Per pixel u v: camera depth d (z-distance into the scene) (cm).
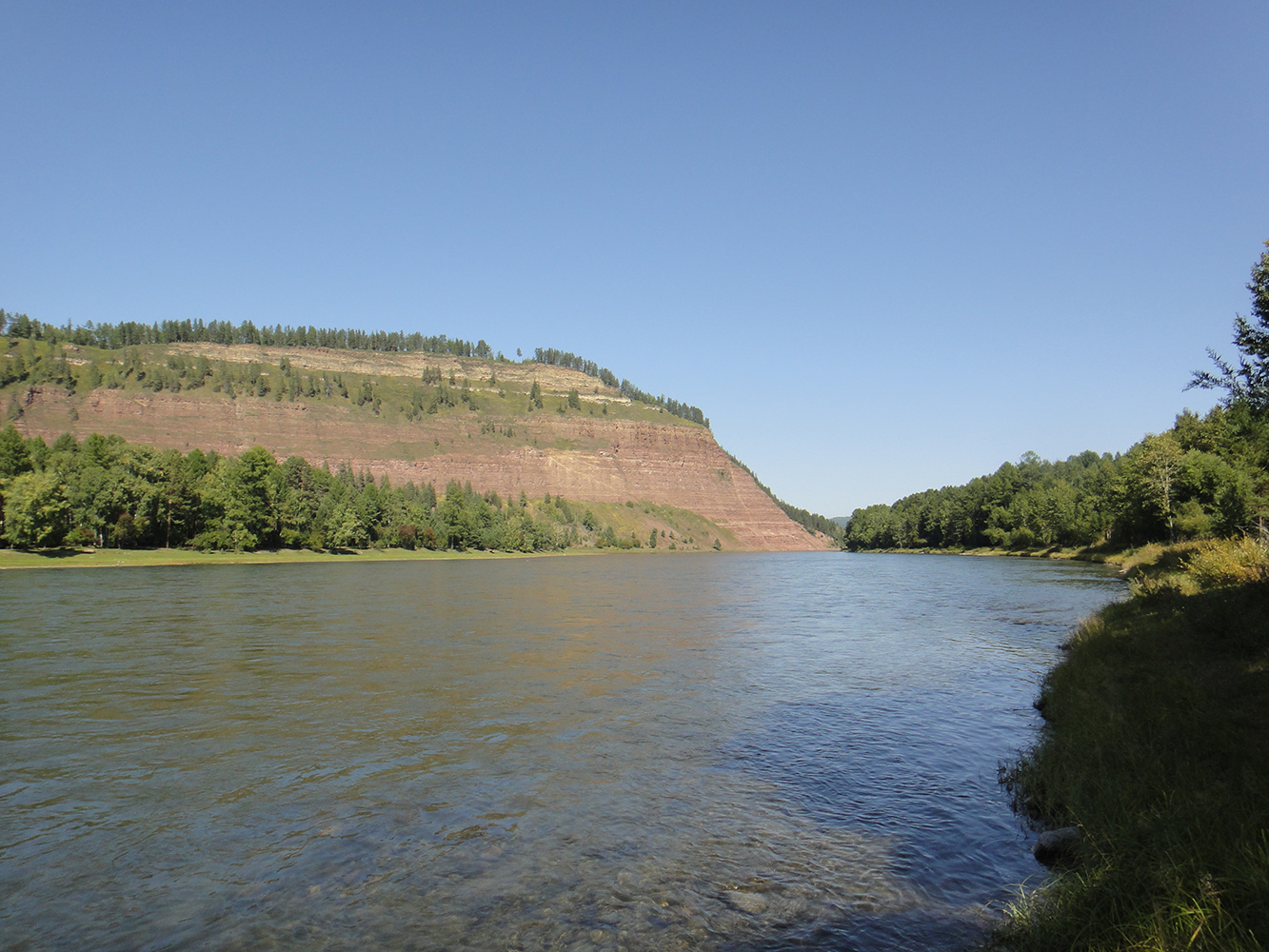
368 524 13912
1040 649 2869
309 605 4478
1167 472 7456
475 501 18862
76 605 4328
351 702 1923
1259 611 1648
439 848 1012
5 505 8562
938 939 766
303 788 1267
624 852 996
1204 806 856
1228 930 635
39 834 1073
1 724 1691
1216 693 1292
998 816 1130
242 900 870
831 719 1755
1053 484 15638
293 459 13500
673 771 1357
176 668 2384
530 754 1465
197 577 7156
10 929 807
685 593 5984
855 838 1045
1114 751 1141
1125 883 747
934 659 2645
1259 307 1593
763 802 1195
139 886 906
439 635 3212
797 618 4047
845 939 768
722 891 880
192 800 1212
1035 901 802
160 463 10844
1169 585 2588
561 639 3125
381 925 805
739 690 2084
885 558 17550
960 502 17188
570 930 789
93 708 1847
